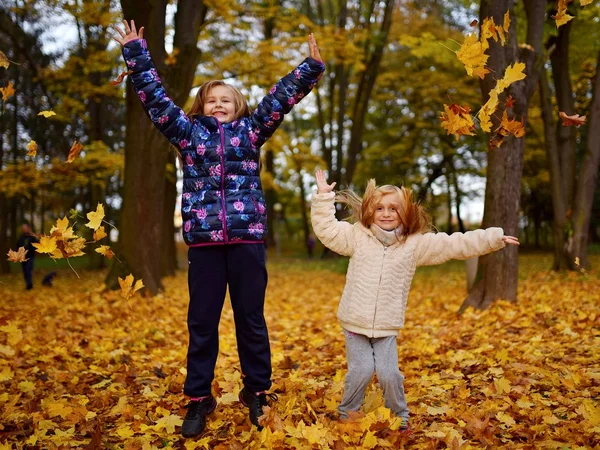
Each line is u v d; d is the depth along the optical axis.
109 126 21.55
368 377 2.75
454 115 2.69
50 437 2.75
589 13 11.11
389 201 2.82
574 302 6.99
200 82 13.32
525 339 4.95
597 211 24.72
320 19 18.97
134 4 8.40
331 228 2.89
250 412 2.88
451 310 7.47
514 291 6.82
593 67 15.09
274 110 2.86
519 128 2.66
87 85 13.12
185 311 7.77
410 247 2.82
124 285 2.76
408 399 3.26
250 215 2.78
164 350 5.16
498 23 6.23
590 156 11.42
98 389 3.75
